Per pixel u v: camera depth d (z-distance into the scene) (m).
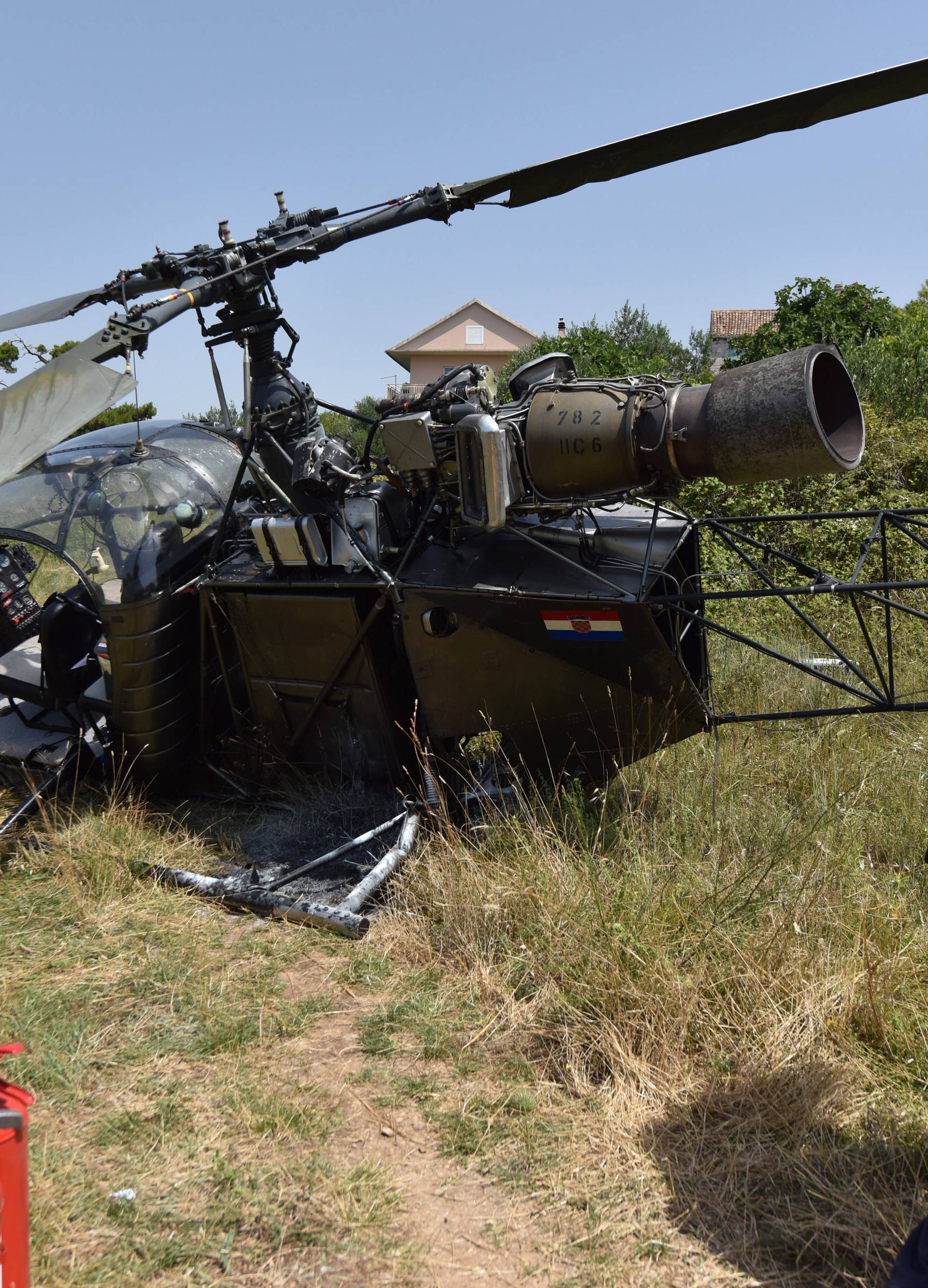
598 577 4.01
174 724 5.09
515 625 4.20
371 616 4.42
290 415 4.79
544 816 4.44
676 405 3.65
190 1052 3.30
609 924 3.54
